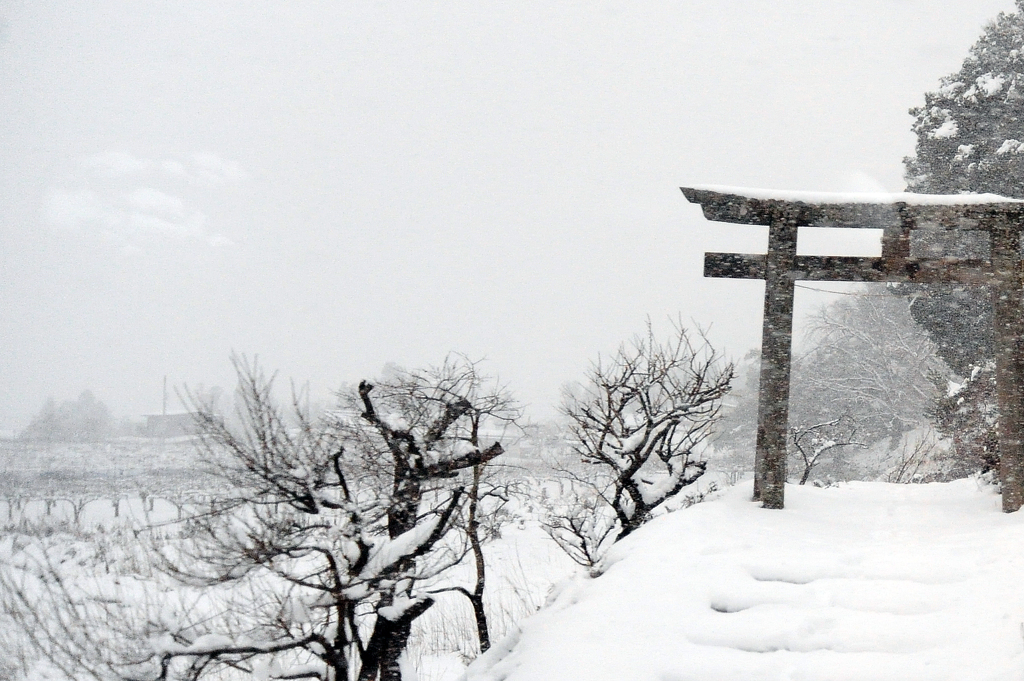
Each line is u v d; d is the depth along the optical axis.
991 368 12.52
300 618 7.63
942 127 21.36
